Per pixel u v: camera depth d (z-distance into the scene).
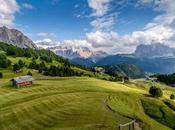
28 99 96.25
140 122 76.69
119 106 98.12
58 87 131.75
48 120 69.12
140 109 107.38
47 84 143.88
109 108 89.81
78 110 81.94
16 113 75.12
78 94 113.69
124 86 183.75
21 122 66.94
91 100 102.38
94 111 82.25
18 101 92.50
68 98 102.19
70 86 138.75
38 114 74.94
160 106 120.38
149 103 121.31
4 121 67.75
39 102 90.06
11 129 61.59
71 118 71.69
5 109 80.19
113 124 67.81
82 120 69.88
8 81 153.12
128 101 115.75
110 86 161.50
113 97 116.38
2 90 119.25
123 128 64.19
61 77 193.38
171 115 110.38
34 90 119.31
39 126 63.84
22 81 133.00
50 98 98.38
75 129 60.75
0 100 93.69
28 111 77.88
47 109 81.50
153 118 100.62
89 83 158.88
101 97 111.62
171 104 134.25
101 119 72.31
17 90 119.75
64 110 80.75
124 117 79.06
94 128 62.50
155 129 74.62
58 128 61.62
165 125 96.38
